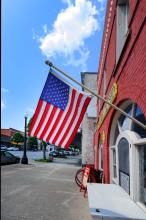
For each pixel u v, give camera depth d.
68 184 13.80
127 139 6.96
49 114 6.31
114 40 9.04
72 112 6.29
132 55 6.05
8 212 7.85
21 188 12.04
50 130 6.28
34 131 6.30
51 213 7.88
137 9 5.63
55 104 6.33
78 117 6.27
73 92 6.34
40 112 6.32
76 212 8.02
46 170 22.03
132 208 4.66
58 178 16.52
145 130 6.08
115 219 4.07
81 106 6.29
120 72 7.36
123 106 7.65
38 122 6.32
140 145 6.44
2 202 9.09
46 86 6.36
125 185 7.31
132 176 6.40
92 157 26.30
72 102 6.31
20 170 20.80
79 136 41.25
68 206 8.79
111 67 9.69
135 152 6.48
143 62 5.14
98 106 16.55
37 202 9.27
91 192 5.83
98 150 16.27
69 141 6.18
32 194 10.70
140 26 5.30
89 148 26.52
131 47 6.10
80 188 11.77
